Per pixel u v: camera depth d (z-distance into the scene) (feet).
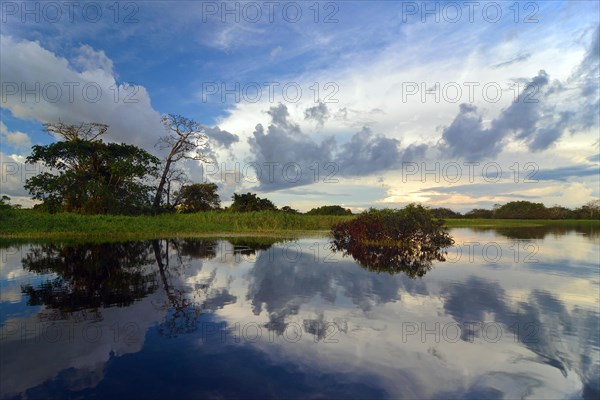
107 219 77.92
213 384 11.21
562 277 27.84
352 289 23.53
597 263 35.06
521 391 11.14
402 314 18.30
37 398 10.38
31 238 57.47
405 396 10.73
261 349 13.88
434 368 12.50
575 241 59.88
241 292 22.72
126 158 109.19
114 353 13.43
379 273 29.09
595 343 14.75
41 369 12.18
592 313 18.61
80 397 10.43
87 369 12.17
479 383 11.55
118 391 10.77
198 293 22.47
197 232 72.95
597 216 195.11
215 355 13.30
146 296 21.67
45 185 97.25
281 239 60.23
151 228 72.08
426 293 22.57
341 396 10.65
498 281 26.14
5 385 11.11
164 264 33.40
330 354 13.50
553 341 14.94
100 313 18.29
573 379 11.88
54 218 73.10
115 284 25.00
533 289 23.75
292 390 10.94
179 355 13.28
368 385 11.30
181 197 135.03
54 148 98.07
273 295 21.97
